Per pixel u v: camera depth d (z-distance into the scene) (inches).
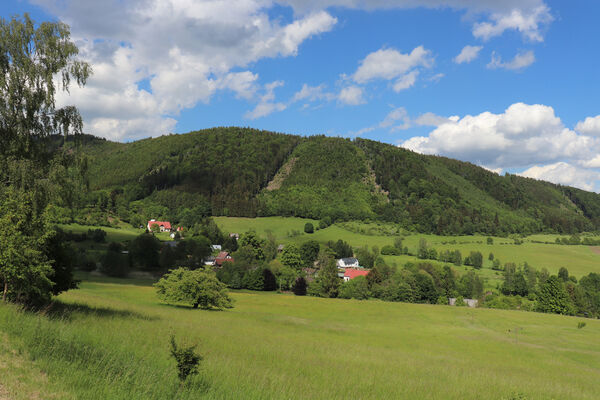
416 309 2994.6
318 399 568.1
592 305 4269.2
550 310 3922.2
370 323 2395.4
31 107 1160.2
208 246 5684.1
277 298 3257.9
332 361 1020.5
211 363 678.5
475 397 775.1
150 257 4402.1
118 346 625.9
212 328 1323.8
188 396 441.1
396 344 1691.7
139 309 1574.8
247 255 5152.6
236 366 701.3
